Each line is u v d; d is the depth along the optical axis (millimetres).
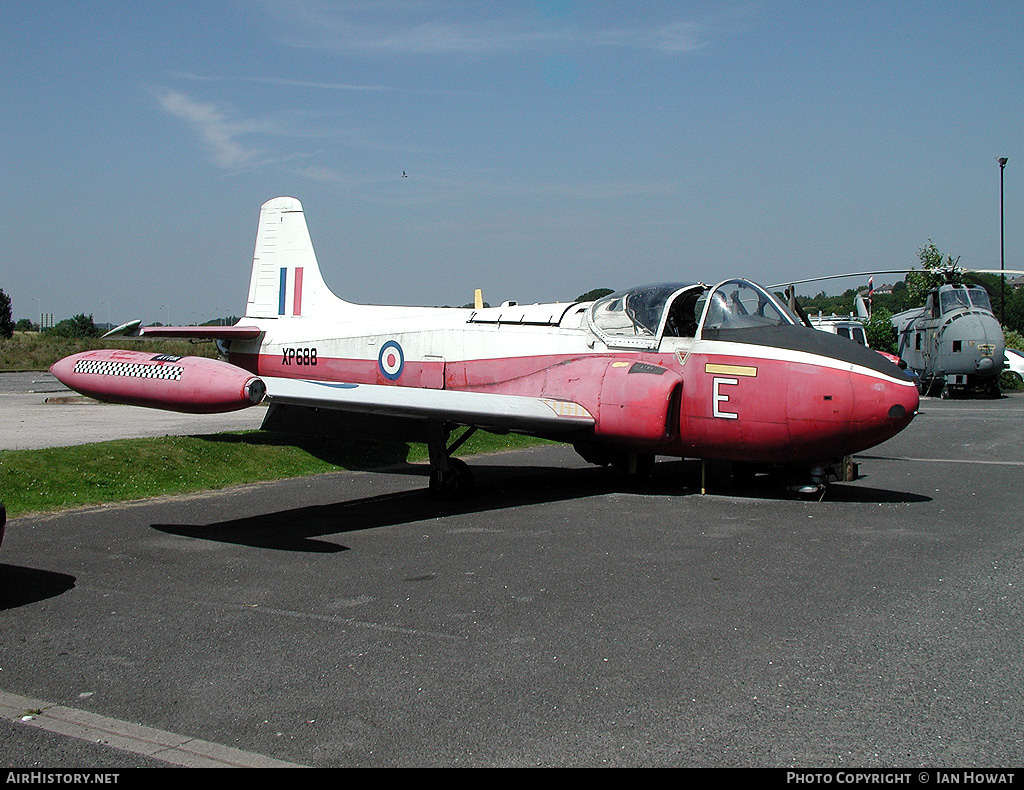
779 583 6039
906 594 5727
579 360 10688
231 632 5074
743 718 3830
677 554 6973
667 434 9711
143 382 7539
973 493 10102
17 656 4684
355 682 4293
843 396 8875
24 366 43812
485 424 9258
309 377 13516
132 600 5746
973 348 30703
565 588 5973
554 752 3527
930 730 3697
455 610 5480
